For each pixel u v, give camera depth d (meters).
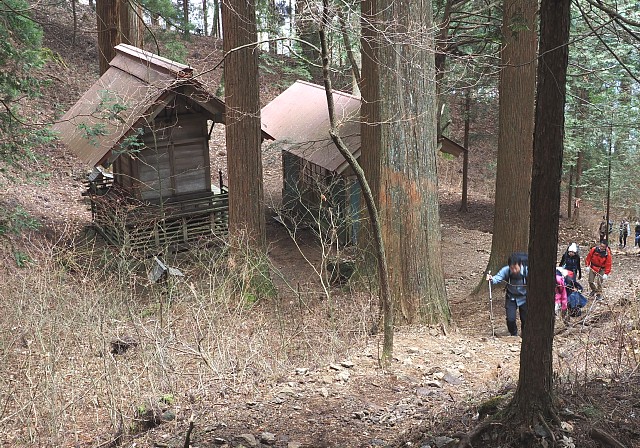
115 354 9.12
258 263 13.28
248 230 14.27
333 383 8.12
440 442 5.50
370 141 13.85
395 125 11.23
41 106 25.92
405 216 11.39
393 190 11.37
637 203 30.53
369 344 10.21
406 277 11.48
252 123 14.13
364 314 10.98
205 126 19.19
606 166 27.36
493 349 10.23
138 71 18.45
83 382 8.07
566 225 28.52
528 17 13.24
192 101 18.50
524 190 14.20
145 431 6.88
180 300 10.97
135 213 17.50
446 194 31.00
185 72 16.05
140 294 13.13
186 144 19.06
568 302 11.27
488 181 33.53
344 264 16.12
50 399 7.28
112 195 18.39
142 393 7.77
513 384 7.23
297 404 7.30
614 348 8.03
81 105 19.64
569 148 24.61
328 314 11.35
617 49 17.09
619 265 18.02
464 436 5.14
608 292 13.70
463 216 27.72
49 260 11.57
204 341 9.30
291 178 23.89
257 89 14.09
